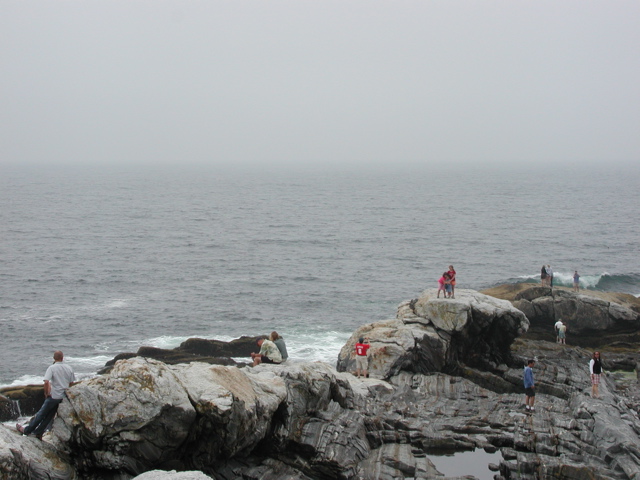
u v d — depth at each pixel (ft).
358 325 192.24
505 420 82.48
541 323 145.59
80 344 171.63
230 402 59.36
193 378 63.10
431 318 109.09
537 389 101.65
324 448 67.56
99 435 55.21
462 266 291.38
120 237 373.61
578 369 110.42
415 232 407.64
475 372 107.14
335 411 77.15
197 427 59.47
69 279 254.06
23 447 52.13
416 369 102.94
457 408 87.20
